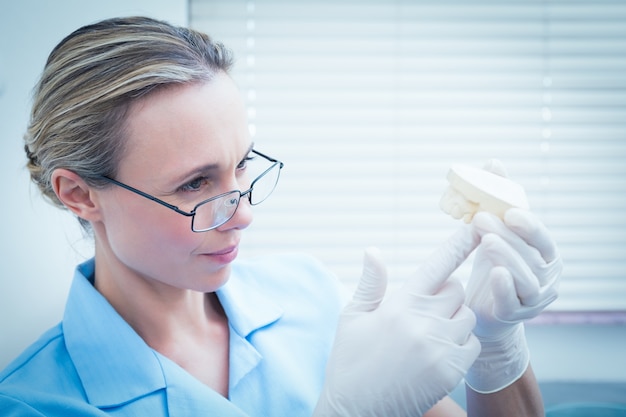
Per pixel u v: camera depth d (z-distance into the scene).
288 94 1.68
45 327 1.44
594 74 1.70
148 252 0.76
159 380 0.80
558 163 1.70
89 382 0.80
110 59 0.72
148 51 0.72
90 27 0.77
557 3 1.68
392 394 0.76
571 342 1.70
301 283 1.07
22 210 1.42
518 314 0.74
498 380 0.84
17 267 1.43
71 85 0.73
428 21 1.68
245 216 0.77
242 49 1.67
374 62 1.68
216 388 0.88
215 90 0.73
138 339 0.82
